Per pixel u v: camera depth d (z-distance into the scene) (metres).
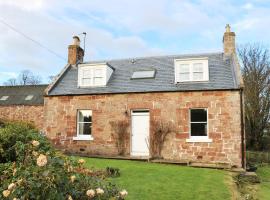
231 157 14.92
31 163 5.07
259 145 30.30
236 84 15.61
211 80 16.53
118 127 17.03
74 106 18.08
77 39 22.22
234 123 15.12
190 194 9.03
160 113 16.36
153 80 17.69
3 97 30.52
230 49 18.83
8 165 5.66
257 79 31.22
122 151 16.80
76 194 4.60
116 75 19.20
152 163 15.07
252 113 30.47
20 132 7.48
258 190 11.80
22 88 32.12
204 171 13.00
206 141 15.38
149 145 16.36
